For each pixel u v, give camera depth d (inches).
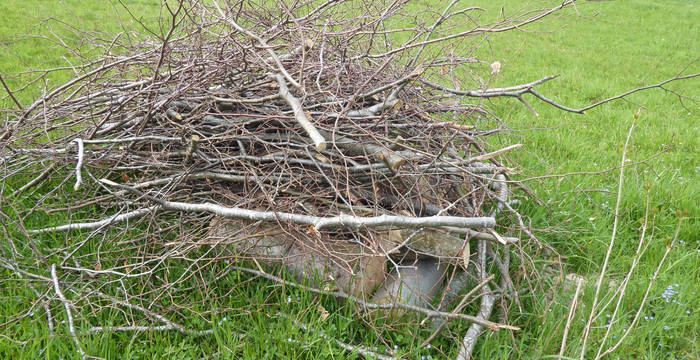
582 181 192.7
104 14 414.0
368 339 111.9
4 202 138.6
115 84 149.9
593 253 154.4
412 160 124.6
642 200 179.9
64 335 105.3
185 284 122.3
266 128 130.7
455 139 143.4
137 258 122.0
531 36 523.5
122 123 136.7
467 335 110.5
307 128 96.3
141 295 117.0
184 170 129.4
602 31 577.9
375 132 132.3
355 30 139.2
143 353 103.9
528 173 187.0
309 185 130.1
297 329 108.0
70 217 130.7
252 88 138.4
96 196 149.2
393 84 121.9
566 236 157.2
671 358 116.4
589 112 296.0
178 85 132.4
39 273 122.4
